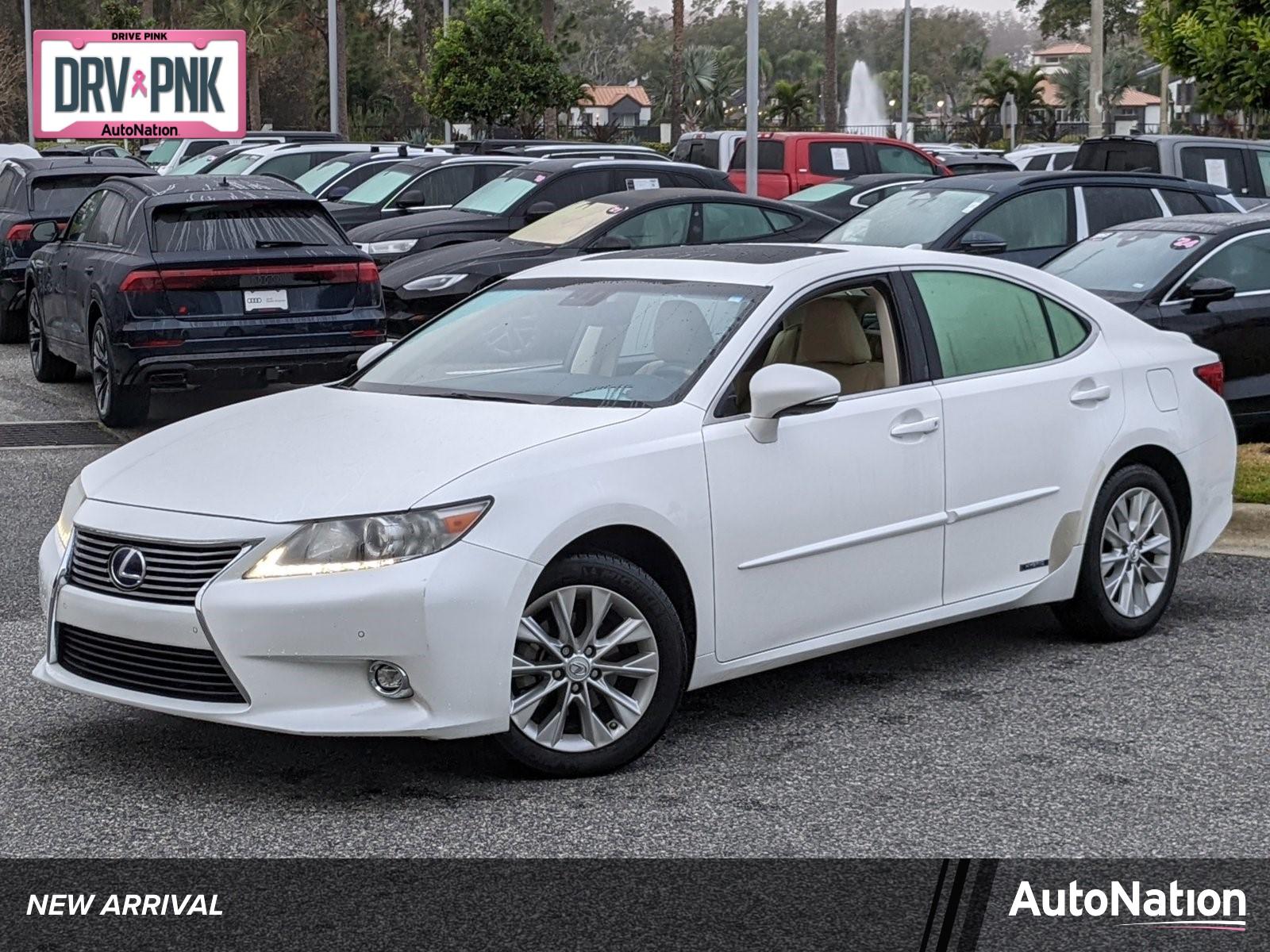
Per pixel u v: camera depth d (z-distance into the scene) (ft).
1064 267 35.88
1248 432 35.60
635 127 195.42
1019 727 17.76
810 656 17.95
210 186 38.52
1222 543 26.94
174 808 15.35
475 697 15.14
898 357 19.01
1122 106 353.92
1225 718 18.04
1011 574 19.89
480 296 20.89
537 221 50.67
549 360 18.51
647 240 47.01
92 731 17.69
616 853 14.20
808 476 17.60
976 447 19.26
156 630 15.28
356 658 14.83
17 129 231.09
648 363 17.85
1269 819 15.01
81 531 16.25
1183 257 33.99
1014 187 42.98
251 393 45.03
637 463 16.26
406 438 16.44
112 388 37.58
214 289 36.32
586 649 16.03
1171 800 15.48
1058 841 14.47
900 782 16.01
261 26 232.73
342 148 75.41
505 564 15.17
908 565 18.70
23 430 38.73
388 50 277.85
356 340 37.52
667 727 17.24
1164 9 39.09
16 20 256.73
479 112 123.54
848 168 82.23
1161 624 22.20
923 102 431.02
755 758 16.75
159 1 255.29
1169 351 22.03
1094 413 20.65
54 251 43.55
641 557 16.57
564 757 15.99
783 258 19.51
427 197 60.80
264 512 15.26
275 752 16.96
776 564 17.40
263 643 14.82
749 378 17.75
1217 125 140.26
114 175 58.44
